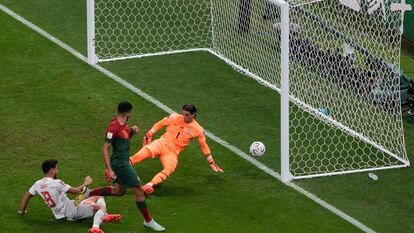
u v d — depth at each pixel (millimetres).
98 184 44625
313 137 49531
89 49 55000
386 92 50656
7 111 49969
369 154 48625
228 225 42312
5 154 46375
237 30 56281
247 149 48312
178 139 44719
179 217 42625
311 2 49625
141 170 45938
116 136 40750
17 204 42719
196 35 58625
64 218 41594
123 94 52281
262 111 51531
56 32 58219
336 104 51000
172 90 53062
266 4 54469
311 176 46562
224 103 52125
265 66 54656
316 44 50406
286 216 43312
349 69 50844
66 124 49219
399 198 45406
